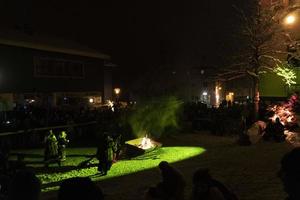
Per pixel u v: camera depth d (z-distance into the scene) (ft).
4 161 42.04
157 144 67.51
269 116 89.40
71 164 62.34
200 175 16.14
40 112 94.02
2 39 97.50
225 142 75.10
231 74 107.24
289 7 96.53
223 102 112.27
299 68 111.14
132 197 37.83
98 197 8.98
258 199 32.68
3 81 99.50
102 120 94.02
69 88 124.57
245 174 43.55
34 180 9.62
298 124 82.02
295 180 9.28
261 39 92.73
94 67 139.54
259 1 94.07
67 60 123.95
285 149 59.77
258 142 69.41
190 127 98.78
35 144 81.25
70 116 95.96
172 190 15.92
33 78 109.29
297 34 101.60
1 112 89.97
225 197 15.87
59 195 8.95
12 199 9.32
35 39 116.26
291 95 103.45
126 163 59.77
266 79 116.16
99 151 53.06
